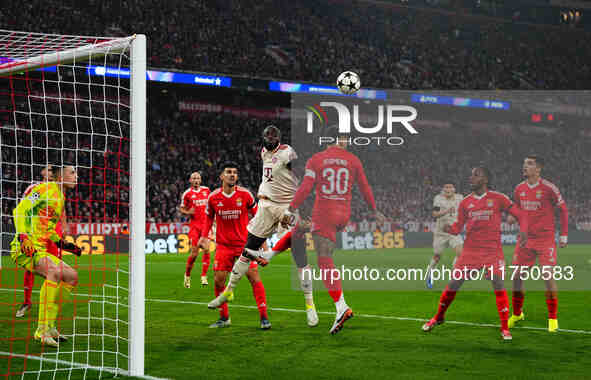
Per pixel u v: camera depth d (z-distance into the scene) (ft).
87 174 77.87
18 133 76.38
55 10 82.84
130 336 15.21
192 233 33.60
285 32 106.11
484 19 127.44
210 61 93.76
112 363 16.47
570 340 19.45
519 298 21.65
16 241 19.29
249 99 99.25
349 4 117.29
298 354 17.39
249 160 99.40
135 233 15.28
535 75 127.24
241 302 28.32
